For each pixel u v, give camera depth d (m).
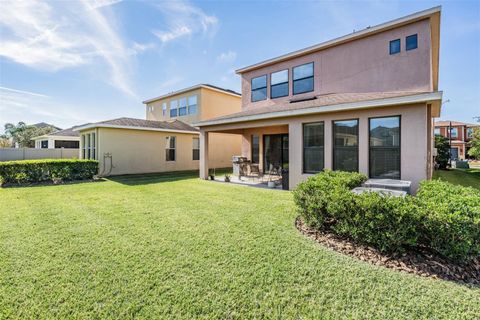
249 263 3.20
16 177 10.00
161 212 5.68
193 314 2.29
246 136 14.44
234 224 4.78
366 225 3.54
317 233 4.25
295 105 9.75
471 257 3.02
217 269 3.05
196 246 3.73
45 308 2.36
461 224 2.92
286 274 2.93
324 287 2.68
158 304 2.42
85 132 14.78
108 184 10.31
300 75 11.95
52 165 10.84
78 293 2.58
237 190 8.74
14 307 2.37
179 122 19.12
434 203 3.38
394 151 6.71
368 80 9.86
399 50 9.13
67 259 3.31
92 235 4.19
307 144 8.42
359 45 10.12
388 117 6.80
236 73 14.59
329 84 10.95
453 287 2.67
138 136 14.77
